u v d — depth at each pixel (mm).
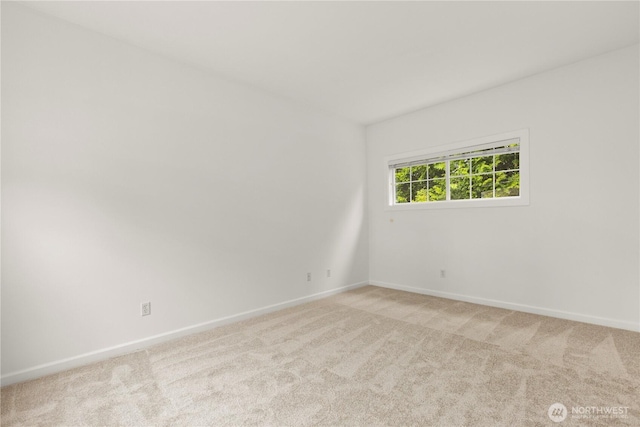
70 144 2236
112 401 1788
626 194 2713
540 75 3146
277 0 2031
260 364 2211
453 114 3801
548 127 3105
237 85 3229
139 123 2566
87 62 2318
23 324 2045
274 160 3551
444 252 3941
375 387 1892
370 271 4789
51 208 2158
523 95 3256
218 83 3080
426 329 2838
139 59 2580
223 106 3113
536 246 3213
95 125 2346
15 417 1654
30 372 2051
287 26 2326
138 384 1968
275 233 3549
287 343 2578
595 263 2873
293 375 2049
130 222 2506
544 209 3150
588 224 2904
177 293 2762
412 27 2354
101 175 2369
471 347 2434
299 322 3098
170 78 2758
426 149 4062
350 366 2162
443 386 1887
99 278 2352
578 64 2926
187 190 2842
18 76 2045
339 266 4305
